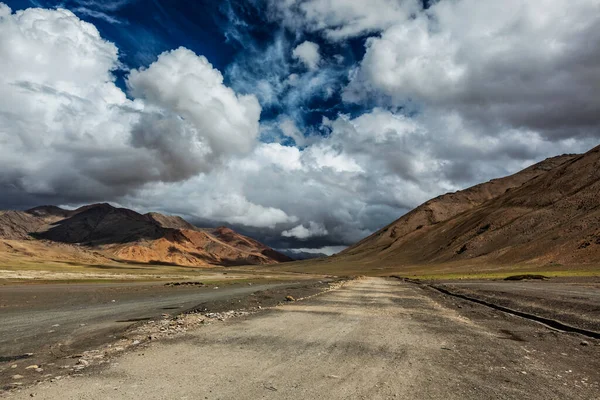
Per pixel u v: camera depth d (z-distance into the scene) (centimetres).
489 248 17575
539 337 1516
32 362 1055
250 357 1037
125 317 2139
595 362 1088
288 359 1017
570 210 16825
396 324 1730
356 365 964
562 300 2659
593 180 18288
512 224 18525
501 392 770
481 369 955
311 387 782
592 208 15800
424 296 3900
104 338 1436
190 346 1184
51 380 834
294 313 2103
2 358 1127
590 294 3180
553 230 15788
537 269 12025
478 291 4175
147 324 1766
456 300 3466
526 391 782
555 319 2014
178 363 970
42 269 16888
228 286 6319
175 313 2305
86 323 1894
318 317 1931
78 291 4959
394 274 15375
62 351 1213
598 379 897
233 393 741
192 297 3769
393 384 809
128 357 1039
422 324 1762
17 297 3875
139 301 3350
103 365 956
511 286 4969
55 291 4938
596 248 12362
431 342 1303
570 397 752
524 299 2984
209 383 802
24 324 1873
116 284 7306
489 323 1902
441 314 2244
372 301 3041
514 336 1522
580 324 1800
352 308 2436
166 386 781
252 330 1493
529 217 18225
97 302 3266
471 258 17250
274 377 849
